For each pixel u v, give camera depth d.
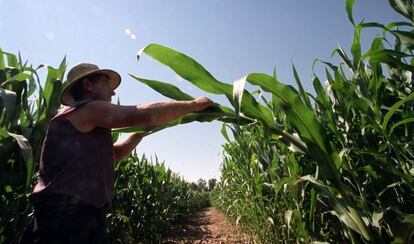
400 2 1.58
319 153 1.69
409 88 1.82
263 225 3.95
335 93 1.99
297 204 2.48
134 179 5.40
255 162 3.53
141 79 1.76
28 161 1.76
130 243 5.30
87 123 1.66
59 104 2.13
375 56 1.57
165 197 7.06
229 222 9.72
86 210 1.62
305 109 1.64
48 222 1.57
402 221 1.48
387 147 1.89
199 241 6.60
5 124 1.93
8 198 2.08
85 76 1.84
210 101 1.71
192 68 1.62
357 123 2.02
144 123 1.60
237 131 3.89
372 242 1.66
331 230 2.57
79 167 1.62
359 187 1.75
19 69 2.30
